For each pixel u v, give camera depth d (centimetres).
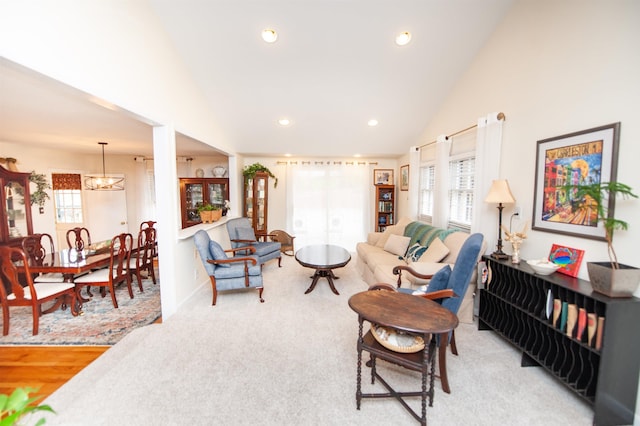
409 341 161
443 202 384
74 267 301
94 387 186
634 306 154
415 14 269
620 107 172
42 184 498
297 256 376
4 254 269
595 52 188
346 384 190
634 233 165
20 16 141
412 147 489
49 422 159
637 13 163
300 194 614
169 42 286
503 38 274
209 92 370
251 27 280
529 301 219
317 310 308
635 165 165
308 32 285
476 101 320
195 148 507
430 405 169
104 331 283
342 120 438
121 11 216
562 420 163
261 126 453
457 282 190
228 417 162
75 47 174
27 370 221
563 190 211
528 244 248
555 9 218
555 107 220
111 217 609
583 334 169
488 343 244
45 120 317
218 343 240
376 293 188
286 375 198
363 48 303
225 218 500
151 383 190
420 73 341
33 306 274
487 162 287
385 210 593
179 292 313
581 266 196
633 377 160
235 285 326
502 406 172
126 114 238
